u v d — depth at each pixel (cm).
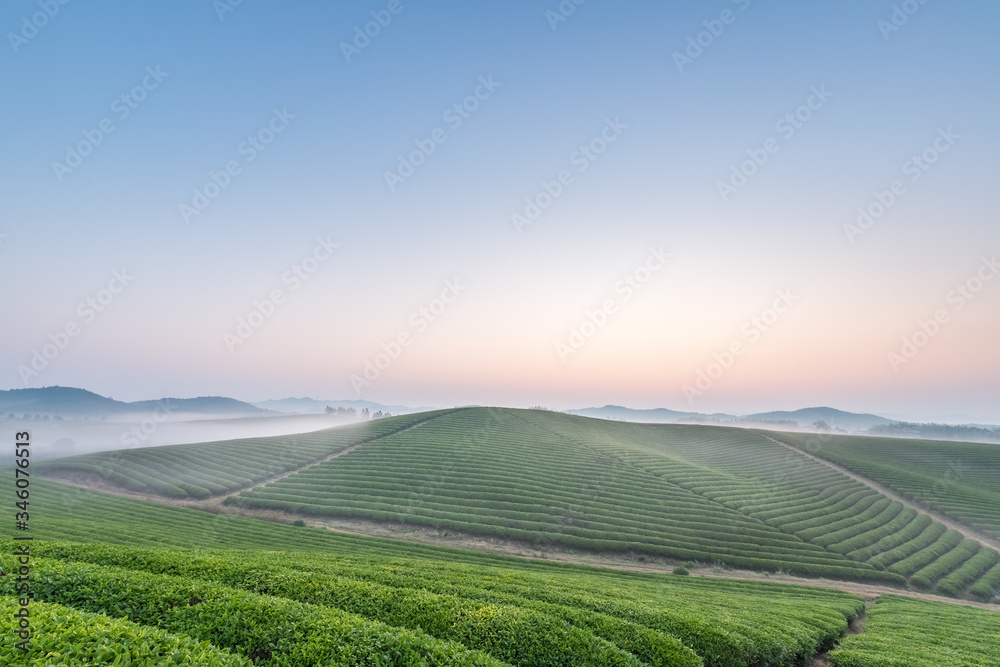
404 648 1260
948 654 2436
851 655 2273
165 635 1048
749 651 2052
